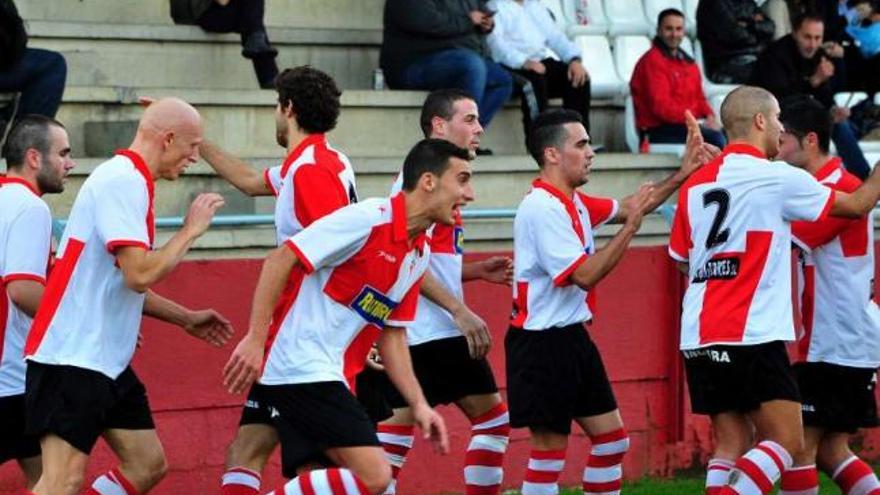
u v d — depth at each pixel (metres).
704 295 20.23
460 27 29.97
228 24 30.25
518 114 31.55
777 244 19.94
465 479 22.44
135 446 18.98
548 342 21.47
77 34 29.42
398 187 21.19
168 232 24.50
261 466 19.27
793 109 21.56
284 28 31.92
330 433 17.80
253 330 17.61
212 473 23.33
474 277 22.47
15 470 22.05
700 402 20.45
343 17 33.62
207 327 20.02
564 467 25.77
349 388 18.08
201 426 23.25
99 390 18.39
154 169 18.47
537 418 21.48
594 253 21.73
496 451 22.17
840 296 21.27
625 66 34.59
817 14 32.25
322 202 18.81
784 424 19.92
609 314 26.14
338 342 17.98
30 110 25.67
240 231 25.11
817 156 21.53
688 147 20.84
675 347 26.64
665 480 26.53
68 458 18.36
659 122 31.69
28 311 19.19
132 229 18.02
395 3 30.34
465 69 29.62
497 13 30.89
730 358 19.97
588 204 21.83
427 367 21.83
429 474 24.81
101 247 18.33
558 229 21.11
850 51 35.56
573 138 21.22
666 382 26.64
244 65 31.09
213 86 30.80
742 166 20.03
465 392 21.98
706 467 26.88
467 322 20.69
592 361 21.73
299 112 19.22
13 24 25.23
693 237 20.39
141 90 27.83
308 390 17.84
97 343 18.38
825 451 21.95
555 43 31.50
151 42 30.11
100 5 31.14
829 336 21.34
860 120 34.81
